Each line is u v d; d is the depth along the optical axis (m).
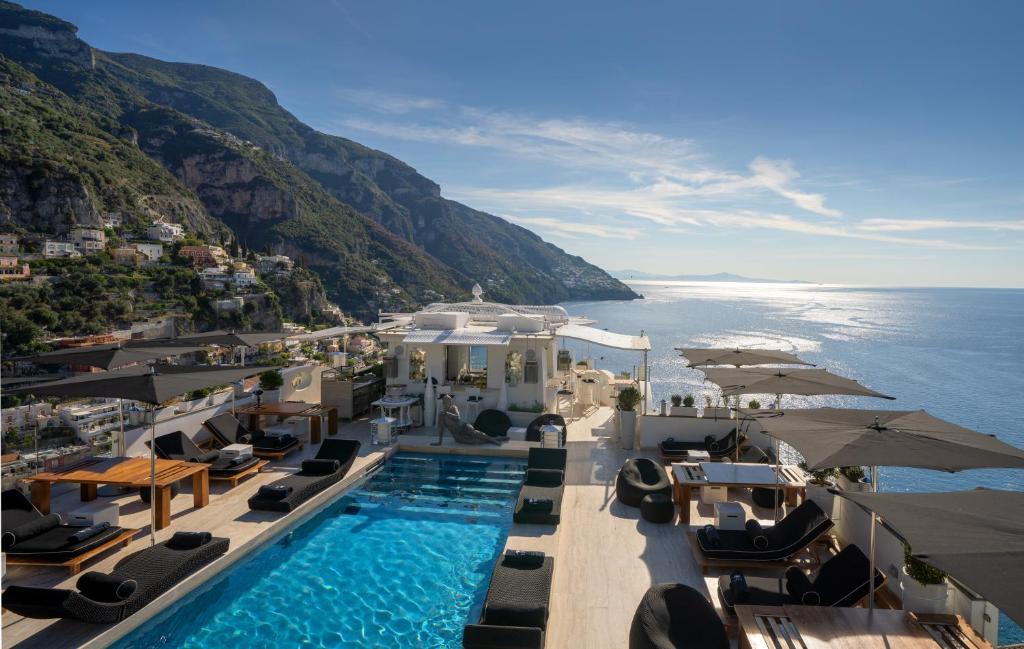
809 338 89.94
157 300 100.69
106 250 107.56
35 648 5.79
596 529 8.83
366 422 15.12
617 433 13.02
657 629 5.11
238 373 9.66
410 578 7.77
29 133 116.62
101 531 7.64
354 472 11.23
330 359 17.53
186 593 7.18
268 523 8.82
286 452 12.10
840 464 5.28
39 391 7.91
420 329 15.52
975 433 5.93
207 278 112.06
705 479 9.10
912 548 3.48
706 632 5.15
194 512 9.23
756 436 11.98
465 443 13.23
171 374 8.78
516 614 5.71
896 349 75.81
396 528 9.33
